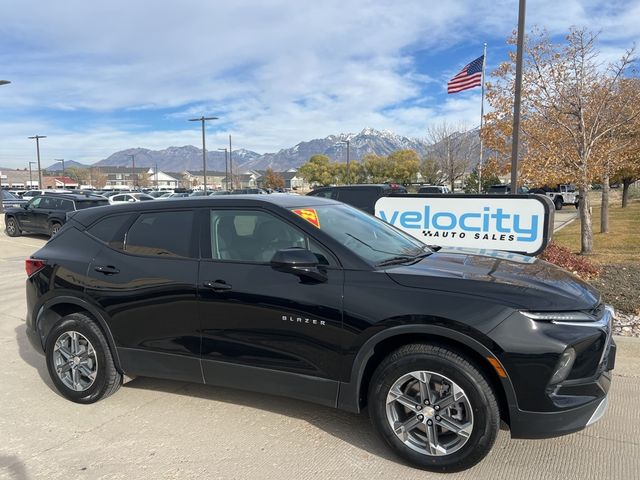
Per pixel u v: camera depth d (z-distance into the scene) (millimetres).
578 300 2906
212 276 3453
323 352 3117
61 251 4113
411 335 2998
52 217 16125
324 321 3088
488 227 7195
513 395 2721
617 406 3762
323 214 3695
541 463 3016
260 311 3271
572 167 10414
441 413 2883
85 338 3908
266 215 3506
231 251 3516
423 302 2869
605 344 2844
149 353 3693
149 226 3861
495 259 3666
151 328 3654
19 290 8516
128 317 3721
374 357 3135
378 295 2984
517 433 2773
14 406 3951
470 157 37906
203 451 3219
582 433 3379
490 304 2771
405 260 3434
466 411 2812
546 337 2688
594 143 10383
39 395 4164
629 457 3076
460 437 2836
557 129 10492
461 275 3053
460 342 2801
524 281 3012
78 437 3428
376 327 2945
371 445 3266
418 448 2961
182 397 4055
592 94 10195
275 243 3430
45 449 3279
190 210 3756
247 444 3297
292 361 3223
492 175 13906
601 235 14672
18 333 5984
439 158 40969
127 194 33656
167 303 3576
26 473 3002
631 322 5328
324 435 3402
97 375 3869
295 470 2982
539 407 2693
